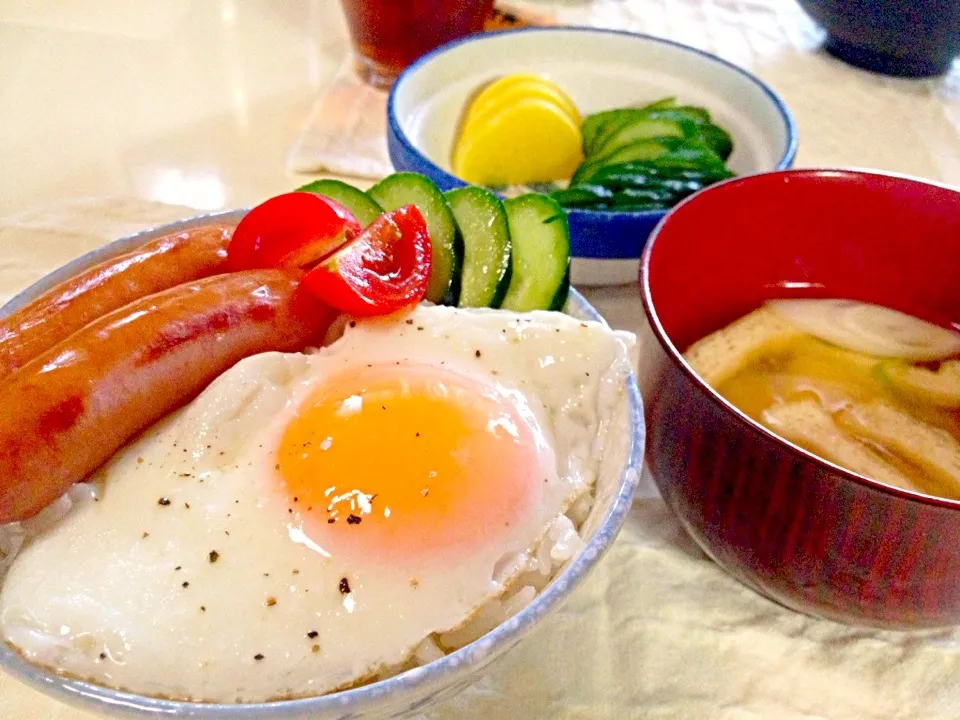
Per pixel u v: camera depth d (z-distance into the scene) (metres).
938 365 0.19
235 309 0.14
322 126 0.28
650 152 0.24
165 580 0.12
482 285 0.17
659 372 0.15
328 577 0.12
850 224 0.20
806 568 0.14
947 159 0.30
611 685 0.15
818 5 0.34
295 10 0.38
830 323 0.20
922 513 0.12
